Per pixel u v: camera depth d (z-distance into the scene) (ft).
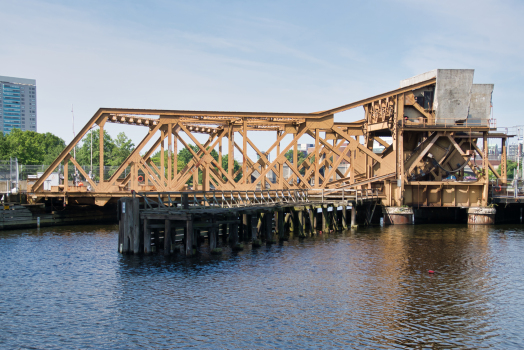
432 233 166.71
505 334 68.90
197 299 81.92
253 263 108.99
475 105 196.85
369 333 68.28
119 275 97.19
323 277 97.86
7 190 194.70
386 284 93.40
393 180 196.13
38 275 98.32
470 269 107.55
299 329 69.26
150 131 191.93
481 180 196.75
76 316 73.92
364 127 219.00
